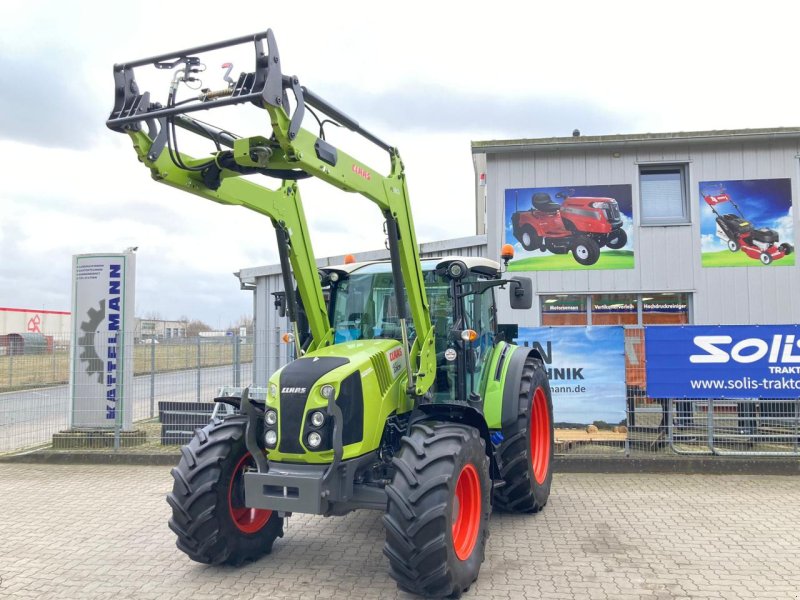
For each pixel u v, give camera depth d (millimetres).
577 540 5070
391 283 5258
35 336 10172
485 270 5637
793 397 7605
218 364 10570
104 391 9195
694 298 10961
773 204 10875
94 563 4660
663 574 4336
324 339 4988
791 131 10594
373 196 4203
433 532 3664
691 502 6219
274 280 12977
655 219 11258
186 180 3914
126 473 7883
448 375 5059
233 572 4434
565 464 7594
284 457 4055
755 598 3941
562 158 11344
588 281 11188
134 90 3590
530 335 8102
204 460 4332
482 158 16828
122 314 9430
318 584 4199
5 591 4152
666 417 7910
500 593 4023
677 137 10852
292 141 3412
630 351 8000
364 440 4152
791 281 10797
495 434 5574
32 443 9539
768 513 5812
